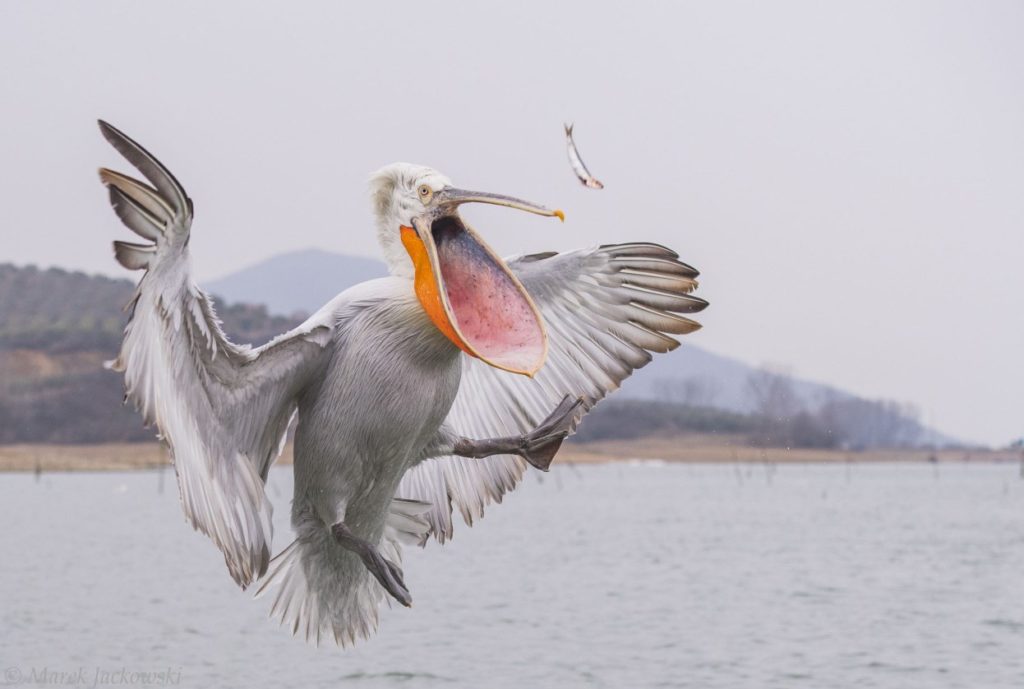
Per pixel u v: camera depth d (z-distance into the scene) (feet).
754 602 74.13
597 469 438.40
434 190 22.50
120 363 20.92
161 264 20.65
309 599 24.70
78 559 101.86
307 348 22.57
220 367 22.02
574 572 92.58
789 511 190.90
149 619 64.90
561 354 26.53
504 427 26.61
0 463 361.51
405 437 22.94
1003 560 102.99
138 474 341.21
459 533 139.85
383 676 50.47
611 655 55.26
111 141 19.54
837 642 59.21
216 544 22.40
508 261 26.07
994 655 55.93
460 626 63.21
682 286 26.11
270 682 49.34
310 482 23.38
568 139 24.72
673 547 118.32
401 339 22.52
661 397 594.65
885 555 109.09
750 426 519.19
